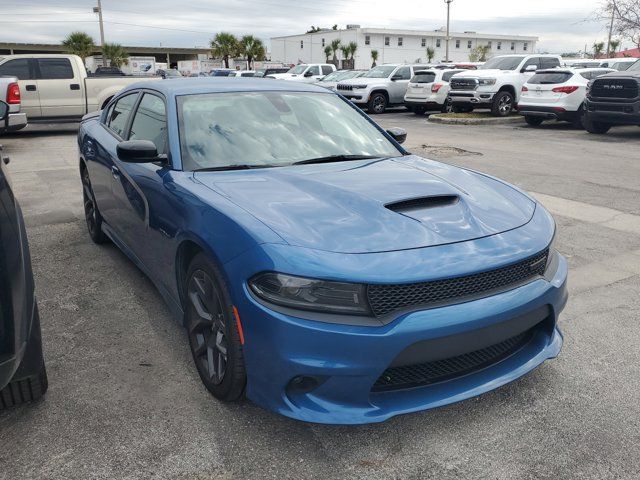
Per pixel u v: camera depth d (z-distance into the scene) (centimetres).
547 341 279
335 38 6894
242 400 282
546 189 751
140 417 269
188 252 301
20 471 233
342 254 232
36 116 1352
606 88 1260
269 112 373
